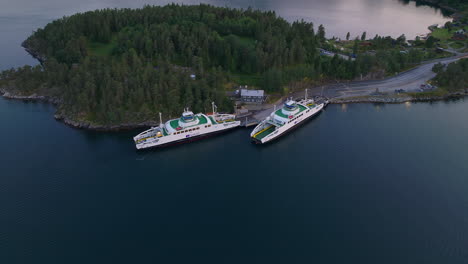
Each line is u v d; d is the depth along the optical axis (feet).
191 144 590.14
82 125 619.26
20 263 356.59
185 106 645.92
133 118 623.36
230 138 606.14
